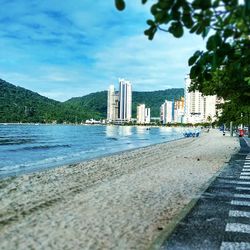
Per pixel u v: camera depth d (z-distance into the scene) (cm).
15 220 983
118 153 3572
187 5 291
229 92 1842
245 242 738
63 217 1013
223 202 1139
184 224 873
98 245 760
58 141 6831
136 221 964
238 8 272
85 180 1750
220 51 325
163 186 1533
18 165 2755
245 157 2886
